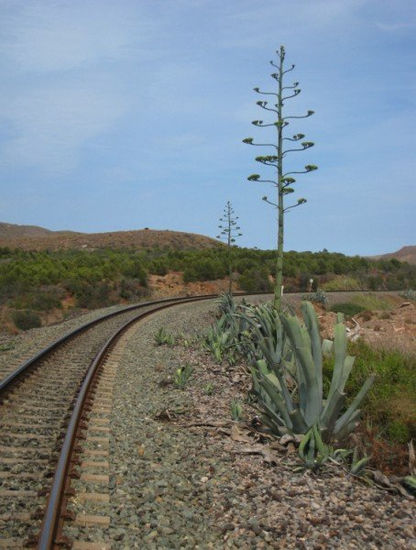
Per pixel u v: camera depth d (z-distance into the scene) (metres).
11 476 5.86
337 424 7.38
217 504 5.63
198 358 13.77
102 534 4.79
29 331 19.64
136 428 8.04
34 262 49.56
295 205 11.11
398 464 7.11
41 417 8.19
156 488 5.85
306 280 53.28
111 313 23.91
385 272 72.38
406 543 5.11
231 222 29.08
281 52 11.13
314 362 7.60
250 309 13.40
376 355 11.02
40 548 4.25
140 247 112.62
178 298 35.41
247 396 10.23
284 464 6.80
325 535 5.12
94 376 11.19
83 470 6.19
